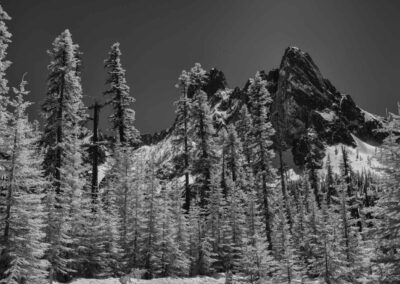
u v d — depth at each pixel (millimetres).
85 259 22750
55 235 19953
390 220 12477
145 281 23906
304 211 41125
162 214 28516
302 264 24328
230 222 35219
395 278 12148
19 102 16266
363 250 25781
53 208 20422
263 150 36219
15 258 14477
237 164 48688
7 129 15602
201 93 40188
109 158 32000
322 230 23672
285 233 34031
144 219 27625
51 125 25297
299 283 22953
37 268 16297
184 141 38188
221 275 30625
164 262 27531
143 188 28906
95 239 23953
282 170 43531
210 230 35125
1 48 19250
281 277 22734
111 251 24969
